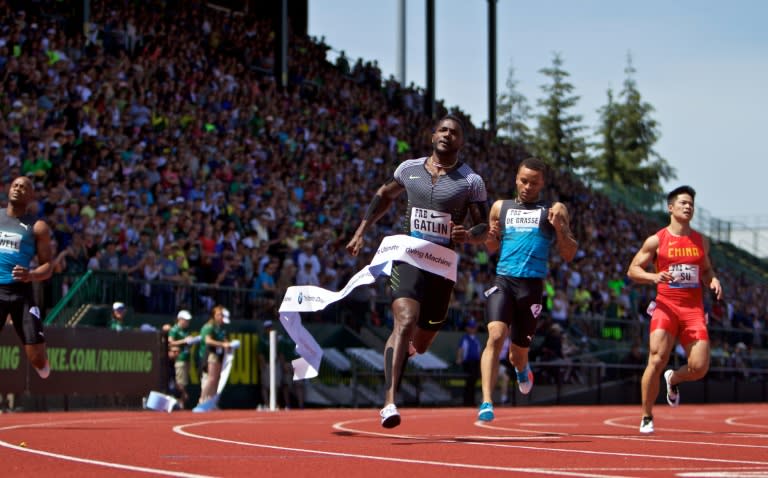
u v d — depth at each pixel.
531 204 10.88
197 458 7.41
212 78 30.94
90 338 19.30
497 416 17.55
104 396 19.70
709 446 9.11
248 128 30.45
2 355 18.08
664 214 54.03
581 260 38.94
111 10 30.14
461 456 7.68
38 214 21.62
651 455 7.98
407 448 8.45
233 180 27.38
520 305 10.70
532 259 10.73
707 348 11.03
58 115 24.44
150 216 23.16
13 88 24.09
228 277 23.56
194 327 22.25
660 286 11.21
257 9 43.19
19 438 9.45
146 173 24.83
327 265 26.38
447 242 9.46
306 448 8.42
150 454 7.76
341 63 40.56
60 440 9.26
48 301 20.33
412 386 26.58
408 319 9.08
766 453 8.30
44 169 22.50
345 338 25.66
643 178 99.38
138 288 21.36
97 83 26.50
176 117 27.78
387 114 39.03
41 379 18.53
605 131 100.12
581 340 30.83
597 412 20.31
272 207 27.55
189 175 25.98
